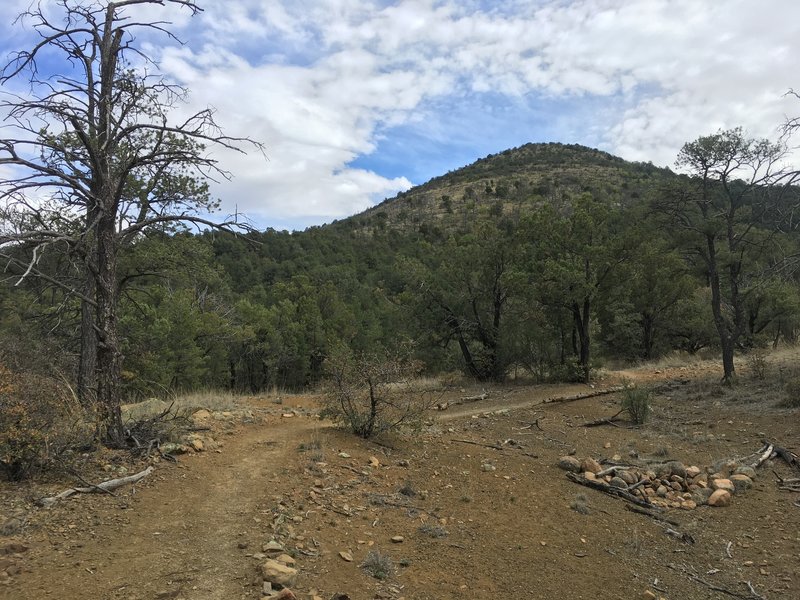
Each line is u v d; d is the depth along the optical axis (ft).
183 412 33.09
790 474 28.17
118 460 22.40
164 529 17.12
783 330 99.45
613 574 17.71
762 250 51.78
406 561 16.74
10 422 19.25
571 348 68.85
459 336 71.61
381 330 155.02
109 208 23.91
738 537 21.36
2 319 37.91
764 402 41.86
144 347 56.34
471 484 25.43
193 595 13.33
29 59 23.06
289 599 13.30
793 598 16.71
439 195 547.08
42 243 20.27
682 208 53.62
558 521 21.85
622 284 64.54
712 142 49.57
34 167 21.50
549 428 39.86
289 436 30.48
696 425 38.73
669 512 24.02
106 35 24.14
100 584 13.46
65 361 32.83
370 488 23.15
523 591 15.93
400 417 33.06
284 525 18.06
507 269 68.49
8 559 14.16
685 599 16.53
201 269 46.75
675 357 87.61
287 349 138.82
